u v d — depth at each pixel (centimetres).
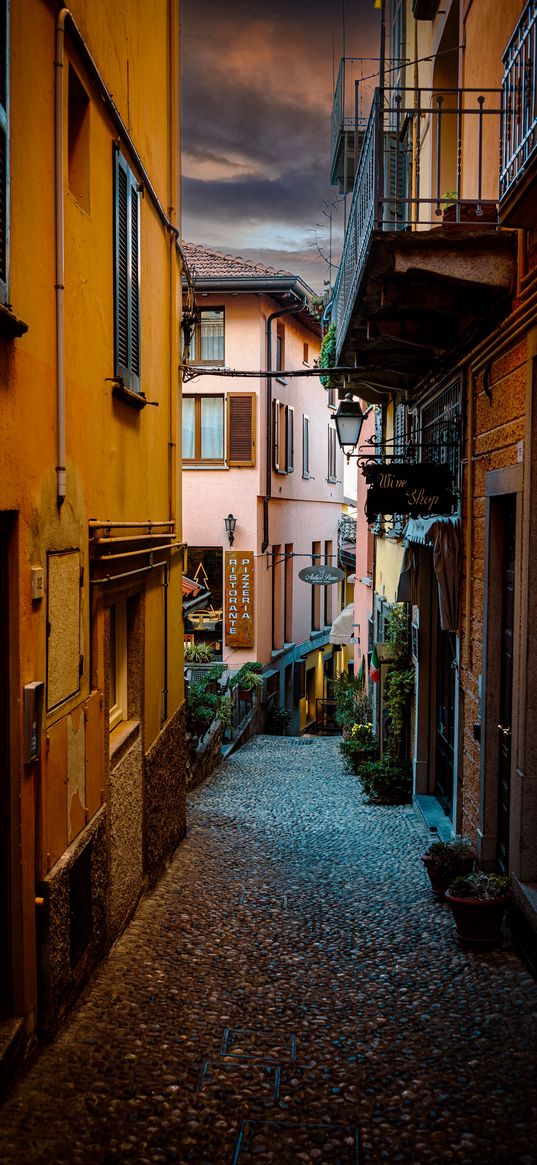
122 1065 442
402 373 1071
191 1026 499
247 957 626
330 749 1900
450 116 939
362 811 1180
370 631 1888
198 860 895
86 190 537
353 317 940
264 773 1531
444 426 977
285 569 2552
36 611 426
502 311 683
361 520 2244
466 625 806
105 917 571
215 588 2269
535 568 580
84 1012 500
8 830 403
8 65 365
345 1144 386
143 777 730
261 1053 471
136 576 698
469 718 797
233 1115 405
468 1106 421
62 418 458
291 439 2542
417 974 595
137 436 721
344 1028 509
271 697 2356
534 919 559
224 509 2195
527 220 561
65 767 479
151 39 789
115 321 618
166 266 888
